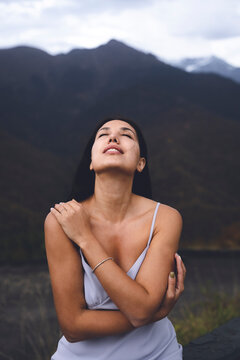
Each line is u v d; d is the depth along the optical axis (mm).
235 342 2350
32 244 12719
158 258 1617
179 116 110125
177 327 3711
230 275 8945
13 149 76062
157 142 92000
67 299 1588
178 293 1646
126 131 1717
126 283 1509
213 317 4457
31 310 6277
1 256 12070
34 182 63438
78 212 1584
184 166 77500
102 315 1575
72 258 1608
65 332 1614
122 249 1676
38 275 8891
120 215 1702
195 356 2168
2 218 35969
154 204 1762
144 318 1528
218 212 48688
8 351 4633
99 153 1645
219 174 76688
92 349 1632
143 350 1638
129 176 1663
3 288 7680
